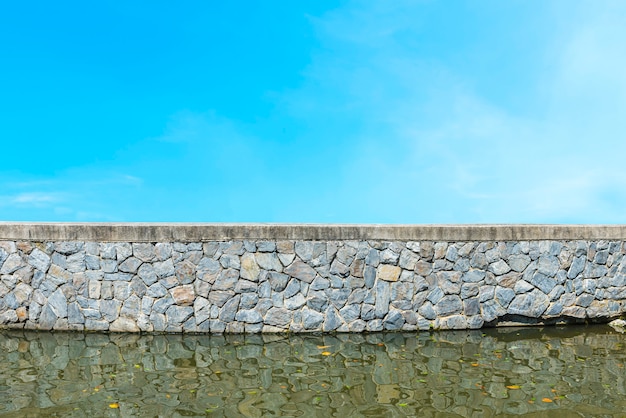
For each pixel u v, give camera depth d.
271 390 5.95
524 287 9.29
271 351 7.61
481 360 7.16
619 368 6.82
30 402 5.59
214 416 5.20
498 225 9.34
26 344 7.96
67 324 8.75
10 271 8.86
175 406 5.46
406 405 5.50
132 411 5.33
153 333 8.65
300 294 8.78
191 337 8.45
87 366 6.86
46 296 8.80
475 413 5.30
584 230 9.61
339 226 8.91
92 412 5.31
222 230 8.77
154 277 8.72
